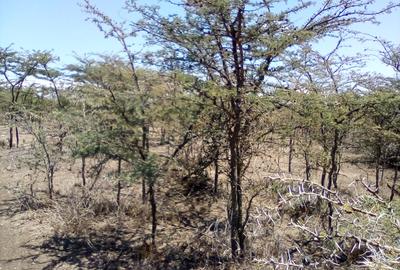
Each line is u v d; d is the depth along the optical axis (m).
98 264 7.37
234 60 6.77
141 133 7.31
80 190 10.38
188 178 9.34
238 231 7.23
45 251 7.82
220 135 7.51
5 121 13.93
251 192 7.51
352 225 2.93
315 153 7.97
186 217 9.31
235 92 6.29
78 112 8.05
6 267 7.22
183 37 6.80
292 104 6.67
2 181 11.63
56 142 10.79
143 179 7.69
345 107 7.38
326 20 7.52
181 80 6.79
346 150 12.20
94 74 7.68
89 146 7.40
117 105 7.27
